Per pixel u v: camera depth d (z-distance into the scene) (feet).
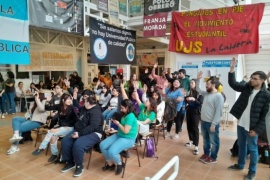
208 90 10.08
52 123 11.85
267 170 9.99
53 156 10.52
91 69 30.91
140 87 17.34
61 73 27.35
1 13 12.52
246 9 15.42
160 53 35.70
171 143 13.53
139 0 22.09
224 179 9.13
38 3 14.58
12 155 11.20
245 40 15.66
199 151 12.21
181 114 14.15
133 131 9.52
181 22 17.90
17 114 21.24
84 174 9.35
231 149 11.94
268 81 12.85
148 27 20.97
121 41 20.45
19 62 13.65
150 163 10.59
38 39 23.53
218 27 16.47
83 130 9.55
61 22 16.33
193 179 9.10
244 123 9.04
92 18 17.15
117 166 9.32
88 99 9.97
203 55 17.97
